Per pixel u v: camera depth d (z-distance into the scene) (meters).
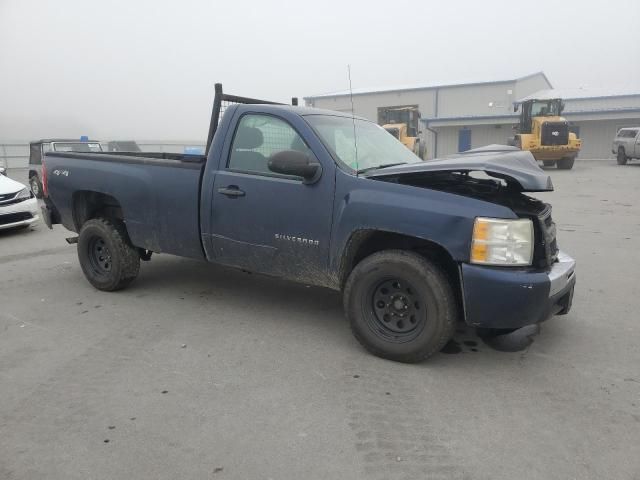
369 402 3.25
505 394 3.35
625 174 22.27
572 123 38.88
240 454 2.72
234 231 4.42
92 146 16.20
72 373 3.65
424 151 26.98
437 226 3.49
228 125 4.49
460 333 4.39
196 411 3.14
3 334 4.39
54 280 6.07
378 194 3.70
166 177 4.78
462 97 45.16
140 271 6.32
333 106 49.50
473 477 2.55
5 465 2.63
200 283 5.84
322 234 3.96
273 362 3.82
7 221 9.23
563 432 2.92
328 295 5.41
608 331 4.40
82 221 5.75
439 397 3.32
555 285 3.53
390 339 3.80
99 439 2.86
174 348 4.07
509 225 3.41
